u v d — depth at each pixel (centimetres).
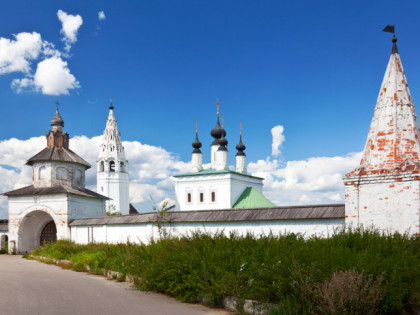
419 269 938
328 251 1007
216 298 1034
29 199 3575
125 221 2644
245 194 5916
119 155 6925
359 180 1494
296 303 857
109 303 1079
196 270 1114
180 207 6097
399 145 1485
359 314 797
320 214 1698
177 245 1418
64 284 1434
